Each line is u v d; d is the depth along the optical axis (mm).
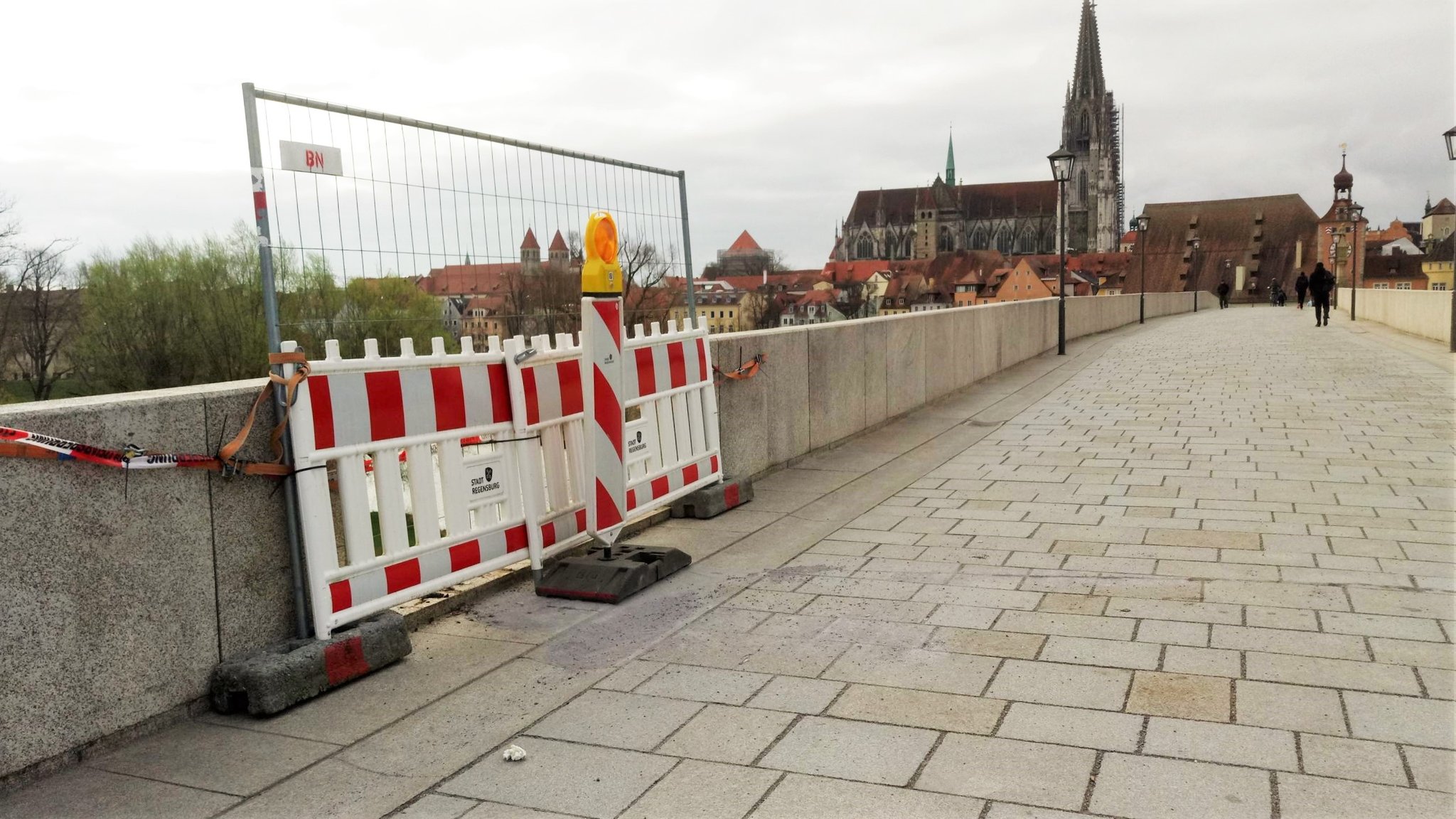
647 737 3488
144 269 38000
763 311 121875
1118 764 3158
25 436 3156
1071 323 25703
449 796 3123
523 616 4852
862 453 9297
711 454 6988
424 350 4672
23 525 3193
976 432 10344
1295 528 6020
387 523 4395
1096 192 168375
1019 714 3545
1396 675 3762
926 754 3270
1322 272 28359
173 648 3686
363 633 4125
